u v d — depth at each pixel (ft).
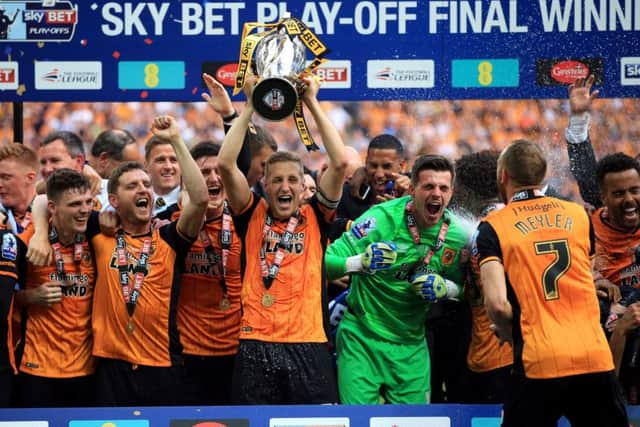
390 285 41.81
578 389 34.55
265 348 39.52
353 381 41.96
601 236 44.16
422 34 47.65
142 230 41.75
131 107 54.49
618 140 49.52
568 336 34.45
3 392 40.34
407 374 42.16
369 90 47.80
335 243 42.55
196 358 42.16
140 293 40.91
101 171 50.03
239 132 39.34
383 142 47.78
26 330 41.24
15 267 40.60
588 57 47.32
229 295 42.39
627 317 39.58
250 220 40.81
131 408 38.52
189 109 54.90
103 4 47.73
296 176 40.60
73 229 40.78
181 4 47.73
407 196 43.16
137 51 47.83
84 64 47.88
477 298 41.68
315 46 39.32
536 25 47.39
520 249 35.24
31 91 47.91
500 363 41.29
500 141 51.55
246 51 39.34
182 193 43.60
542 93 47.55
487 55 47.55
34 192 44.57
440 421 38.83
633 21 47.11
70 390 41.27
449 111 52.47
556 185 50.34
